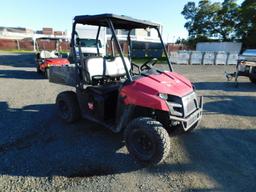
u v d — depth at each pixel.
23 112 4.95
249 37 28.75
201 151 3.37
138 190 2.47
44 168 2.84
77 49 3.97
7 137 3.70
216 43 28.78
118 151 3.30
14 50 32.66
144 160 2.90
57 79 4.49
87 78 3.84
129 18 3.35
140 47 24.84
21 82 8.55
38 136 3.76
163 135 2.74
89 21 3.58
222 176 2.75
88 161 3.02
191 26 37.28
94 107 3.67
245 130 4.20
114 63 4.19
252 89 8.22
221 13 33.22
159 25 3.91
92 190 2.45
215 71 14.47
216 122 4.59
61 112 4.42
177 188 2.52
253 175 2.78
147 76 3.24
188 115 3.03
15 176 2.68
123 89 3.12
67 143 3.53
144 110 3.18
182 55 20.08
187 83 3.42
